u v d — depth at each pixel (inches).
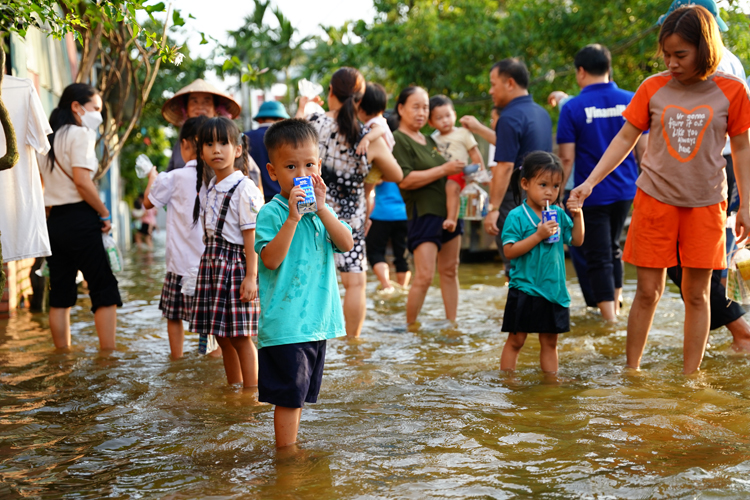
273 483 99.1
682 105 154.9
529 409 132.9
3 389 156.8
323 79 666.8
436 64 624.1
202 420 132.0
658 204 157.9
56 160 195.5
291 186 118.2
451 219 236.7
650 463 102.8
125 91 332.5
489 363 176.6
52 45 368.2
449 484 96.9
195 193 185.9
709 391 141.8
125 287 368.8
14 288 279.3
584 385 151.5
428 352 191.9
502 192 225.9
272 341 115.2
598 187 228.7
